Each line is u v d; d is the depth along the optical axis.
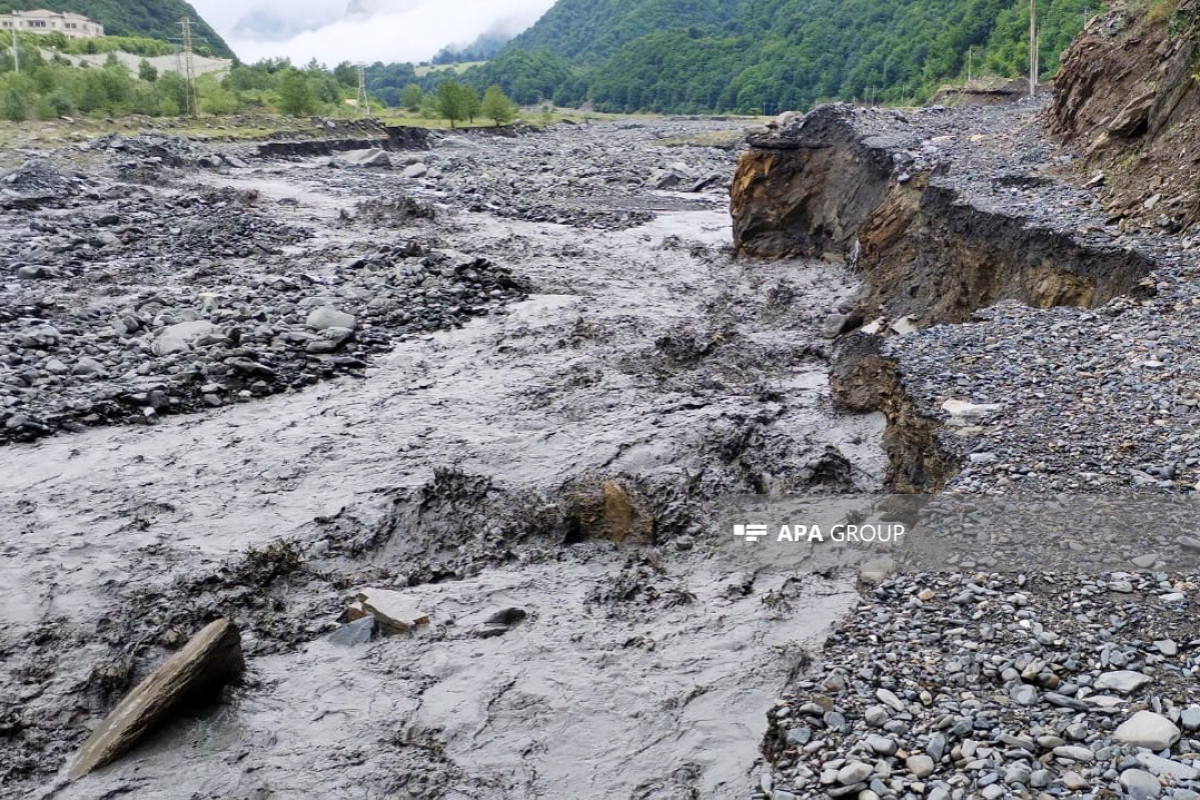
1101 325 11.75
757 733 7.11
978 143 22.14
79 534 10.59
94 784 6.98
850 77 105.69
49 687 8.08
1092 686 6.09
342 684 8.03
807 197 24.53
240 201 32.91
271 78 92.50
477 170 43.66
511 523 10.77
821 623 8.41
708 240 28.03
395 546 10.54
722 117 108.81
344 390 15.31
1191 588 6.84
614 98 150.50
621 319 19.22
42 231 25.47
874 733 6.00
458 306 19.78
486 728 7.39
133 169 38.22
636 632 8.55
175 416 14.09
